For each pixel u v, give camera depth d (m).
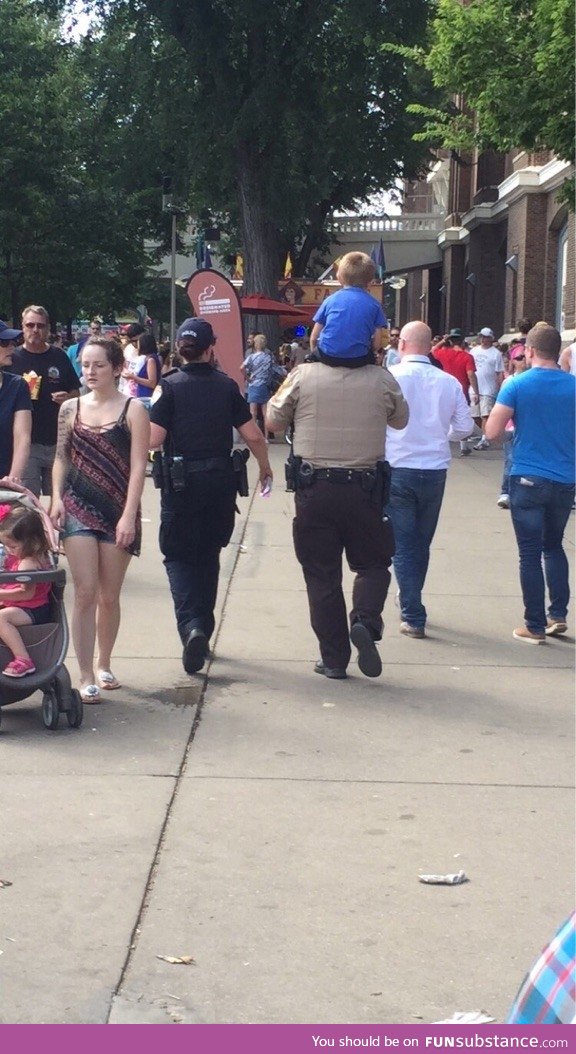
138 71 29.80
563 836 4.68
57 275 40.78
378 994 3.53
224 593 8.98
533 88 14.63
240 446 20.08
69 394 8.75
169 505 6.71
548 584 7.86
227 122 27.58
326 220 43.25
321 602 6.76
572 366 10.18
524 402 7.48
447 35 15.09
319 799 5.02
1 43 37.44
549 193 32.16
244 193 28.33
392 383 6.61
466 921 3.99
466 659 7.29
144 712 6.17
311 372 6.60
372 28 26.83
